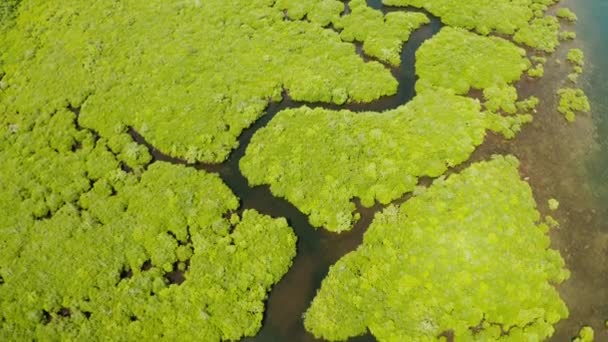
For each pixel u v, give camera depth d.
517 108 47.50
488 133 45.44
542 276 35.91
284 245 38.66
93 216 40.66
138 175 43.53
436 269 36.22
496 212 38.88
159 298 36.19
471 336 33.66
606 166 43.03
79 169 43.75
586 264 37.31
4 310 35.94
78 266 37.84
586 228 39.22
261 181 42.75
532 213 39.47
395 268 36.72
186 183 42.62
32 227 40.28
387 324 34.41
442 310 34.62
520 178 42.16
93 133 47.06
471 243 37.09
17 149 45.62
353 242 39.19
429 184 42.12
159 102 48.69
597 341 33.81
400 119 46.09
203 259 38.00
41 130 46.84
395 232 38.59
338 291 36.03
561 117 46.62
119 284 36.94
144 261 38.19
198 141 45.44
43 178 43.25
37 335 34.84
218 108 47.94
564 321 34.62
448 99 47.66
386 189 41.50
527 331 33.81
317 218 40.19
